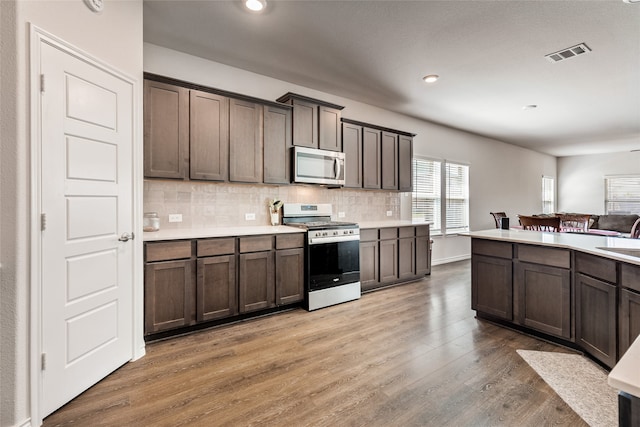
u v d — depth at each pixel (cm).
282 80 361
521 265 252
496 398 169
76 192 169
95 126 180
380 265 386
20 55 143
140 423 150
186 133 269
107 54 189
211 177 282
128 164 205
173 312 239
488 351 223
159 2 224
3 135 140
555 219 340
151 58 283
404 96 408
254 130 309
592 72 328
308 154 340
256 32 262
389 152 435
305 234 312
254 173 309
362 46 283
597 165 812
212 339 242
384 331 259
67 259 165
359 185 399
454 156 573
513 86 369
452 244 575
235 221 326
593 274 203
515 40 268
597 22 239
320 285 316
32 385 146
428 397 170
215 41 278
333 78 354
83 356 173
